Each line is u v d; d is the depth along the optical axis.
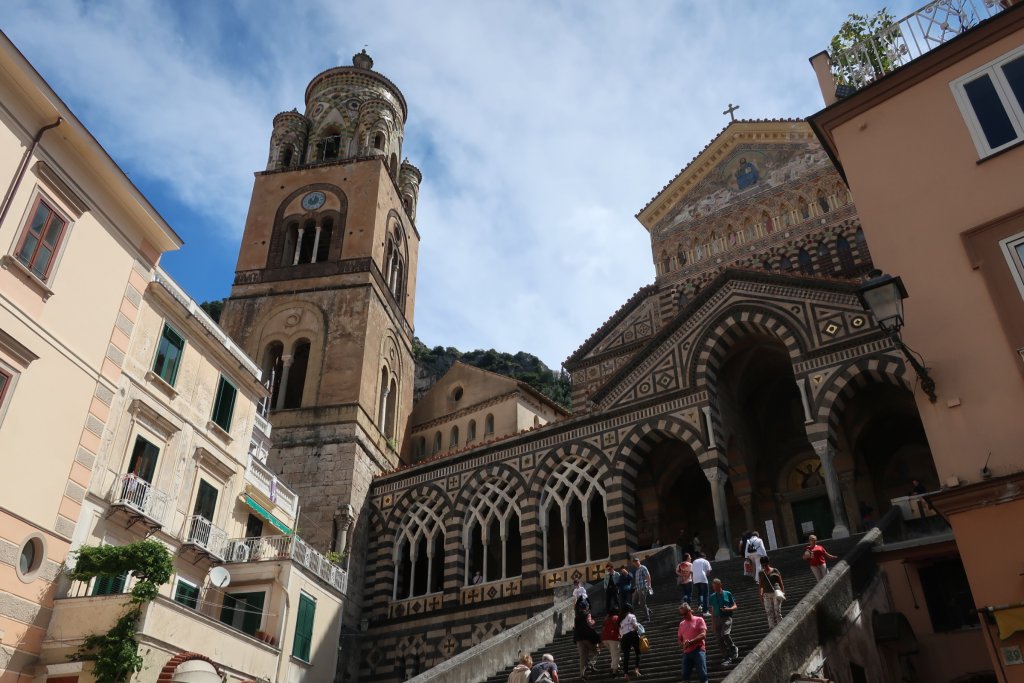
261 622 27.50
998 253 15.12
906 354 14.67
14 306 20.88
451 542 37.59
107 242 24.56
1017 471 13.34
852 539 25.88
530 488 36.12
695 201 47.16
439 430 53.53
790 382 36.66
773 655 13.13
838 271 39.81
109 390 24.00
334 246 51.03
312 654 29.44
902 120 17.64
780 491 35.09
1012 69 16.33
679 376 33.44
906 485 33.06
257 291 49.94
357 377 45.09
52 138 22.66
